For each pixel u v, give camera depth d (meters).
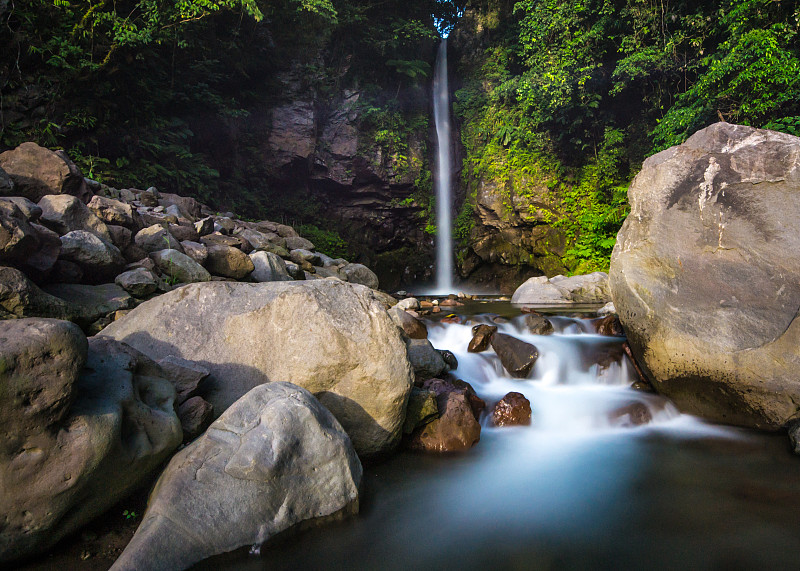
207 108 14.47
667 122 12.70
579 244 15.66
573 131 16.80
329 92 18.12
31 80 10.34
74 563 2.32
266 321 3.57
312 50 17.39
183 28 11.86
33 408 2.21
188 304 3.74
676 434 4.32
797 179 4.46
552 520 3.01
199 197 13.70
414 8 19.70
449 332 6.41
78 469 2.32
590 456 3.90
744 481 3.46
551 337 6.15
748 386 4.15
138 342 3.59
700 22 13.30
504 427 4.37
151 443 2.71
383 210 19.12
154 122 12.35
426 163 19.53
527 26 16.56
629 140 16.44
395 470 3.57
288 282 3.83
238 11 13.88
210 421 3.28
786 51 10.57
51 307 4.06
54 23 10.65
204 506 2.46
